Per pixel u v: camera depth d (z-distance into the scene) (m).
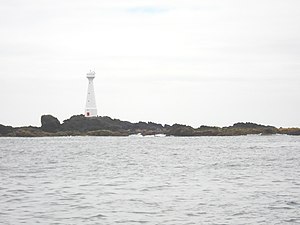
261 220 22.83
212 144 124.06
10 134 188.75
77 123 189.00
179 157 73.50
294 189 33.53
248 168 51.81
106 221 22.73
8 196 30.38
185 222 22.47
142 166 56.28
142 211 25.17
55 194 31.41
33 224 22.03
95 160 68.06
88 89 187.12
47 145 123.19
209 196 30.42
